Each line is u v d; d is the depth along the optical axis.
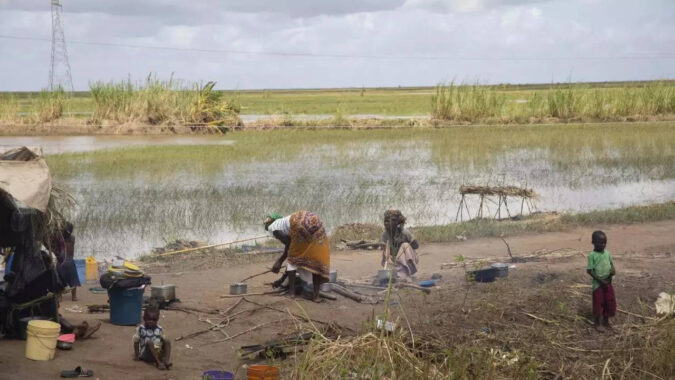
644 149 31.31
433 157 29.20
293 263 10.10
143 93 41.91
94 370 7.27
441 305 9.77
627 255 12.95
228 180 22.72
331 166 26.50
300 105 78.06
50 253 8.27
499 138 36.28
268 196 19.70
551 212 17.64
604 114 48.19
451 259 12.83
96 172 24.12
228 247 14.18
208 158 28.11
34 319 8.03
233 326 9.02
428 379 6.95
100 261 13.12
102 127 40.47
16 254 7.98
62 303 10.05
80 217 16.73
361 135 38.72
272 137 37.69
